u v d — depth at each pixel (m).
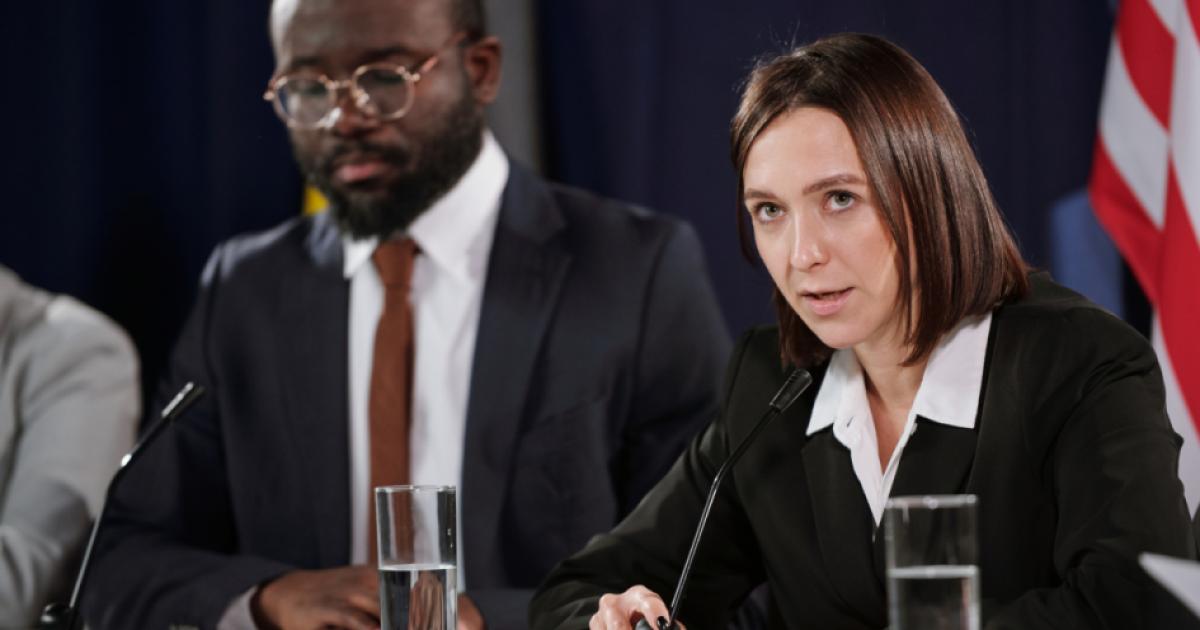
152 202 11.93
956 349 5.98
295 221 10.34
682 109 11.41
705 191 11.40
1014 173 11.19
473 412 9.38
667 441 9.45
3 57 11.94
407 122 9.62
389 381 9.52
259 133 11.95
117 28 11.96
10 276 10.86
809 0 11.27
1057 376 5.74
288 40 9.75
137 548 9.43
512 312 9.52
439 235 9.73
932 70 11.21
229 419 9.74
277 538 9.54
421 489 5.65
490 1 11.36
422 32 9.67
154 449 9.77
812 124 5.59
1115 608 5.07
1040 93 11.16
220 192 11.89
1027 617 5.16
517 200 9.89
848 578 6.12
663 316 9.58
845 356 6.36
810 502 6.31
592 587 6.66
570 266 9.65
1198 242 8.64
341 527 9.43
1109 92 10.02
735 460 5.98
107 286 11.95
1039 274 6.33
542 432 9.35
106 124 11.94
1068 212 11.11
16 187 11.95
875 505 6.10
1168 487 5.30
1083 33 11.18
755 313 11.39
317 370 9.64
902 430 6.21
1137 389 5.61
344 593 8.40
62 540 10.05
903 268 5.66
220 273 10.14
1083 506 5.44
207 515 9.81
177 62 11.92
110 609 9.30
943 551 4.18
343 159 9.65
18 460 10.36
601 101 11.42
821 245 5.61
